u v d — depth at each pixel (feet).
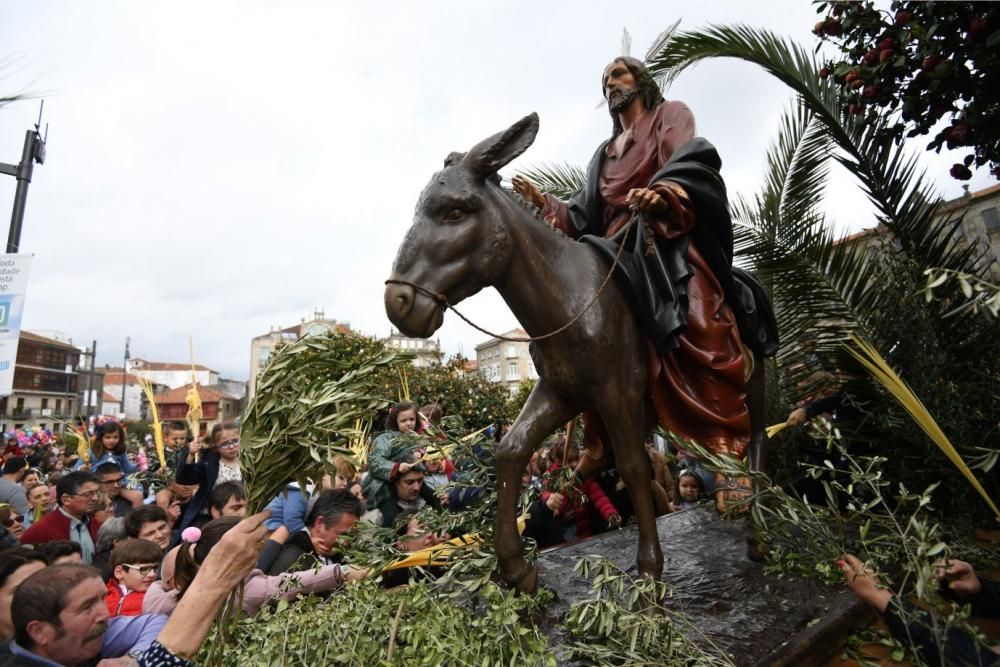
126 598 10.73
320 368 6.21
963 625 5.57
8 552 8.85
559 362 7.93
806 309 18.02
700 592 8.29
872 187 16.63
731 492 8.92
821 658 7.06
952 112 11.52
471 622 6.46
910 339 13.73
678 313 8.10
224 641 5.71
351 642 6.14
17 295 15.20
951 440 11.92
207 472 16.17
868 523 6.70
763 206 20.71
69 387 183.21
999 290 5.92
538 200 10.83
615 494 14.35
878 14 11.64
